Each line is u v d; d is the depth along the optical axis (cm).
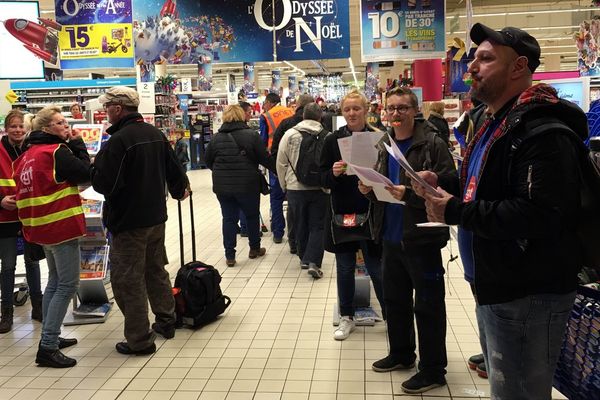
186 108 1480
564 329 152
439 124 515
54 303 327
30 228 321
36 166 315
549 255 146
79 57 758
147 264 359
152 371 317
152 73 907
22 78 644
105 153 318
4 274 387
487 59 154
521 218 138
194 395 286
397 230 278
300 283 473
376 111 659
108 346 356
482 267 154
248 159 520
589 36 751
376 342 342
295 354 330
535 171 138
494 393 159
